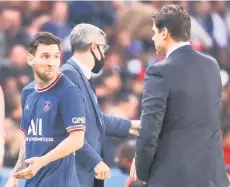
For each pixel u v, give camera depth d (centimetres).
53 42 1589
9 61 3309
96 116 1791
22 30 3447
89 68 1809
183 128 1566
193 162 1561
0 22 3459
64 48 3328
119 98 3278
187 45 1611
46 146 1595
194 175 1559
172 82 1559
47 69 1584
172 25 1595
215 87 1603
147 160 1565
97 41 1809
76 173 1648
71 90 1584
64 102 1579
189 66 1583
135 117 3244
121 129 1956
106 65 3450
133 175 1678
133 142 2473
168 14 1600
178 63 1580
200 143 1566
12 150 2942
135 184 2041
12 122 3031
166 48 1619
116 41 3556
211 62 1619
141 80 3428
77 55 1805
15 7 3559
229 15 3875
